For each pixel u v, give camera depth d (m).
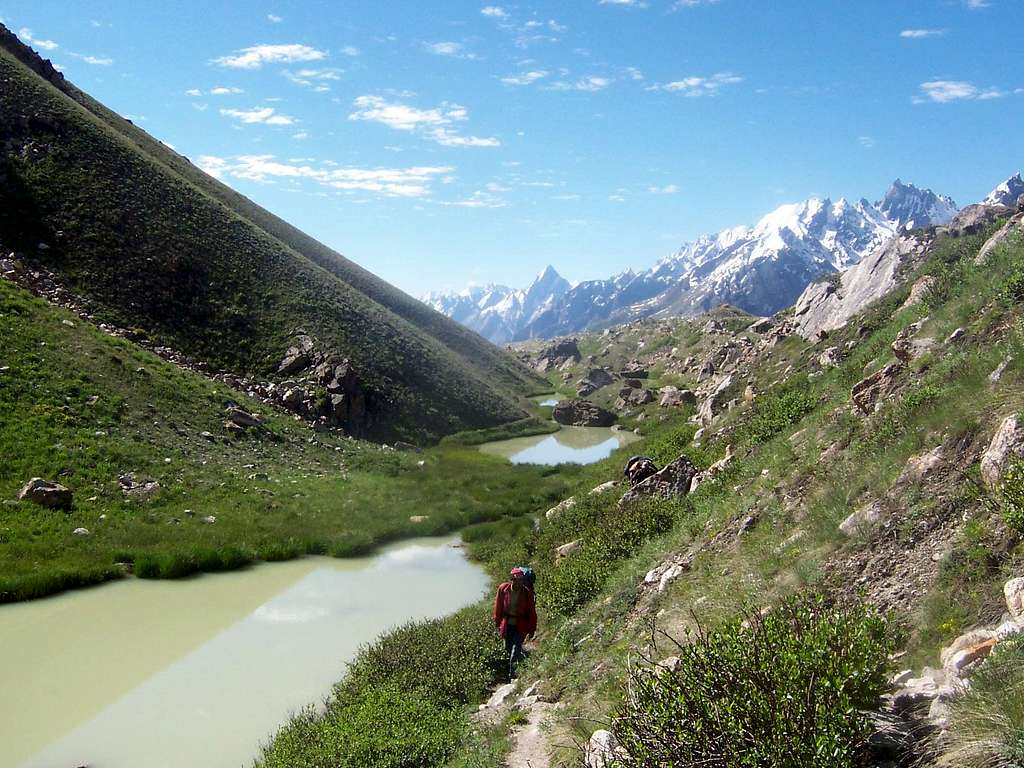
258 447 38.25
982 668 5.21
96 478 27.89
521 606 13.83
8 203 54.06
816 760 4.55
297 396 50.62
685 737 5.02
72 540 22.94
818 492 11.40
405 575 23.92
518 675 12.96
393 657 14.67
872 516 9.24
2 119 62.53
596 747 6.77
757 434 19.88
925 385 11.61
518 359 149.00
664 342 126.31
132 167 69.62
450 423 66.94
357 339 68.31
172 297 56.59
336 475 37.94
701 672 5.42
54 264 51.44
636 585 13.38
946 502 8.47
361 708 11.73
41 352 35.72
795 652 5.37
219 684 14.91
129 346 42.66
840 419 13.89
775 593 9.12
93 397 34.22
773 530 11.58
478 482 40.09
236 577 22.92
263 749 11.73
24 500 24.70
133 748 12.27
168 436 34.25
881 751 4.93
